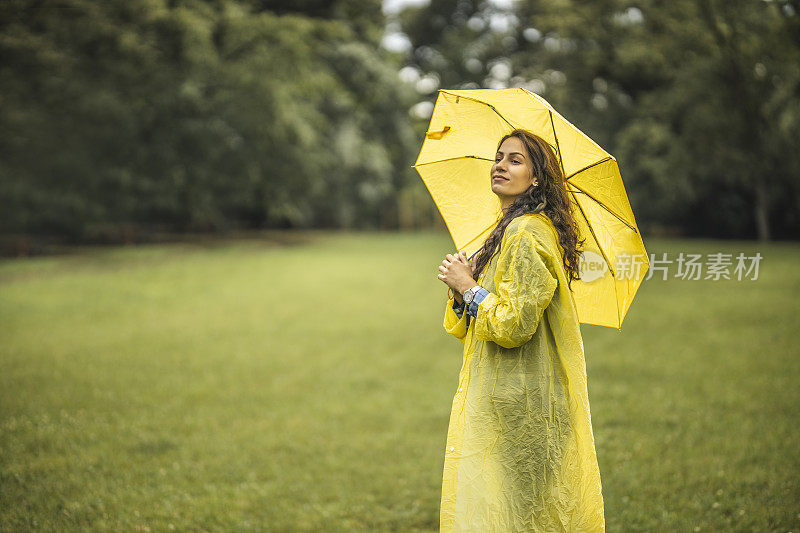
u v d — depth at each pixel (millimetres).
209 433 5738
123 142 24562
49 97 22219
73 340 9617
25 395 6617
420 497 4395
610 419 5770
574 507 2330
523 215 2402
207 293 14625
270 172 28250
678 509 3953
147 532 3752
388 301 13734
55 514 3920
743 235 33156
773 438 5066
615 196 2420
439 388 7348
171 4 24156
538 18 31297
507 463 2330
